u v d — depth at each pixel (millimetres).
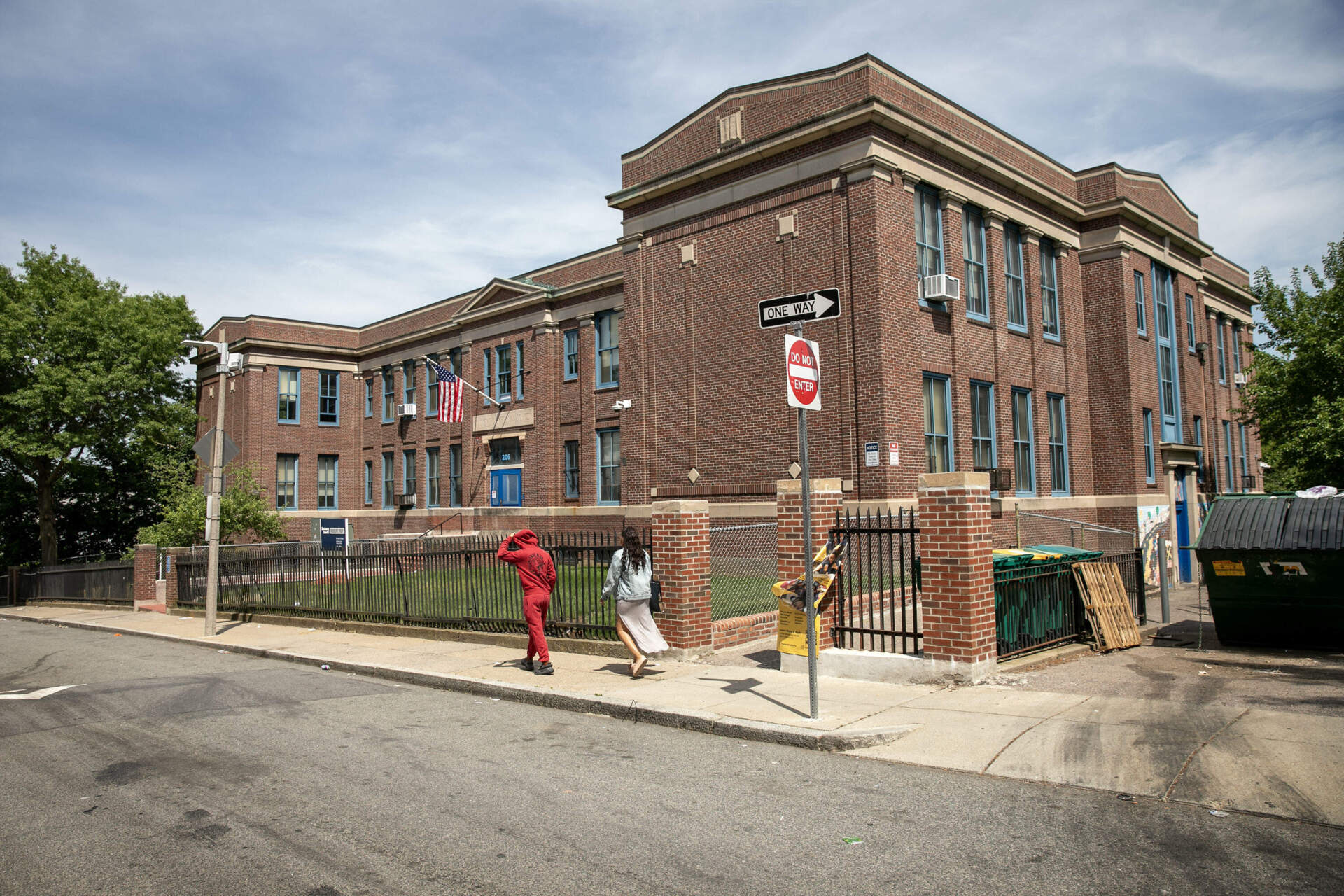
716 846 5055
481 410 35062
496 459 34469
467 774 6637
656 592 10195
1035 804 5609
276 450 40156
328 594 17359
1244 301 33719
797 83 20578
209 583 16656
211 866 4852
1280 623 11242
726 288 21781
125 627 18953
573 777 6531
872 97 18703
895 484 18391
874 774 6438
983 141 22438
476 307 35375
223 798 6102
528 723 8477
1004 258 22641
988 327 21844
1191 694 8344
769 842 5105
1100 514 24766
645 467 23453
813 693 7742
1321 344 22547
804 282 20141
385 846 5129
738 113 21672
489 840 5199
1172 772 6000
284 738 7887
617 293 29672
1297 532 11039
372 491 41375
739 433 21297
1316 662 10281
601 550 12055
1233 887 4316
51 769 6934
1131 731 6988
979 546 8977
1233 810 5340
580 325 30859
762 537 19266
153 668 12648
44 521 38438
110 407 36781
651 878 4605
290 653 13320
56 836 5375
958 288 19984
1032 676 9438
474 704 9539
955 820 5379
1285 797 5461
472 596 14047
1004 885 4422
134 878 4695
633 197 23750
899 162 19562
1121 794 5699
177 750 7480
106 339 36094
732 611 13312
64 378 35062
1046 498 22797
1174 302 28000
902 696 8570
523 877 4637
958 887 4414
